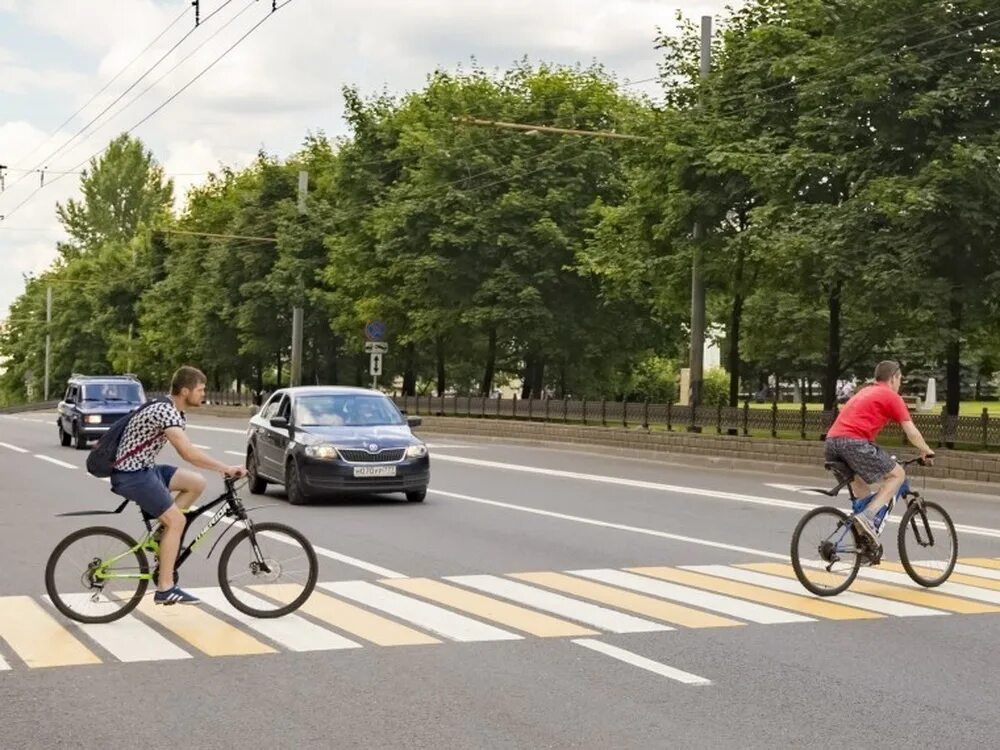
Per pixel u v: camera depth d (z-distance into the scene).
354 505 18.98
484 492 21.22
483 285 45.44
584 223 45.19
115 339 95.50
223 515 9.77
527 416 43.12
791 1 29.47
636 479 24.42
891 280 25.20
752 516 17.56
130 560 9.59
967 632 9.39
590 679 7.81
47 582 9.44
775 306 44.44
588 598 10.71
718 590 11.19
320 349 65.19
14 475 24.70
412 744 6.39
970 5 26.53
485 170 46.22
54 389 120.31
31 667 8.09
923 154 26.80
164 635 9.08
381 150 53.34
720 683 7.72
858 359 48.72
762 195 29.02
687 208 30.38
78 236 126.25
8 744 6.39
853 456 11.18
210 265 70.00
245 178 75.75
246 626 9.41
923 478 24.09
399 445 19.02
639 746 6.36
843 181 28.47
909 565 11.48
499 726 6.73
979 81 26.19
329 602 10.45
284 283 57.09
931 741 6.48
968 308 26.92
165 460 29.05
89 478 24.00
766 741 6.46
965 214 24.62
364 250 51.69
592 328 47.06
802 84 28.89
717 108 30.83
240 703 7.21
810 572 10.97
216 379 82.38
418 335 48.66
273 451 19.94
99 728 6.69
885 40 27.00
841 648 8.77
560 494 20.89
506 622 9.62
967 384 83.75
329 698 7.32
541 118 47.31
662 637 9.10
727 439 30.34
